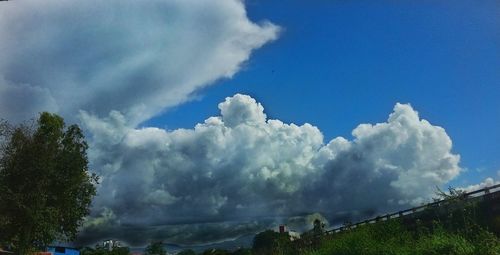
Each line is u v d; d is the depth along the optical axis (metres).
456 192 17.52
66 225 39.59
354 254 19.70
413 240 17.98
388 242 18.73
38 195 36.09
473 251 14.16
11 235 36.19
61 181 38.03
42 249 38.97
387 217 21.16
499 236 16.48
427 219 18.86
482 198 17.64
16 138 36.59
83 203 40.19
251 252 35.09
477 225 15.66
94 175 41.28
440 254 15.16
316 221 28.09
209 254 77.31
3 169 36.28
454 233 16.39
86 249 93.81
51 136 38.09
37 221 35.53
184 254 91.62
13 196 35.09
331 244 22.28
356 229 21.66
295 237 31.30
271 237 33.69
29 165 36.47
